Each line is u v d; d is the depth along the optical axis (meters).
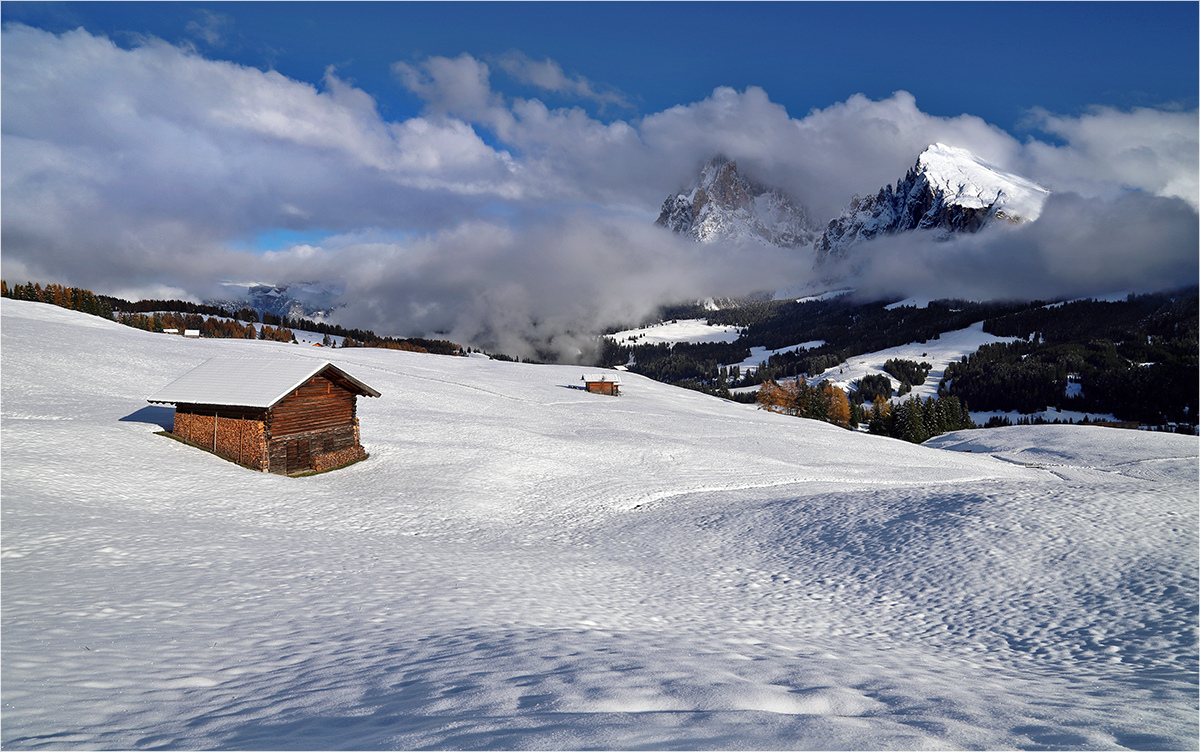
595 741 4.96
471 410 63.75
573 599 15.29
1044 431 80.88
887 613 16.11
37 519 18.59
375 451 41.69
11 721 6.21
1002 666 11.25
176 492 27.08
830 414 142.50
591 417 67.69
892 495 30.34
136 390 51.41
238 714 6.45
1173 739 6.02
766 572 20.73
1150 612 14.19
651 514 31.95
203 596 12.61
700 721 5.55
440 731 5.43
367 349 122.75
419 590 14.61
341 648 9.44
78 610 10.92
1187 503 23.47
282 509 27.06
